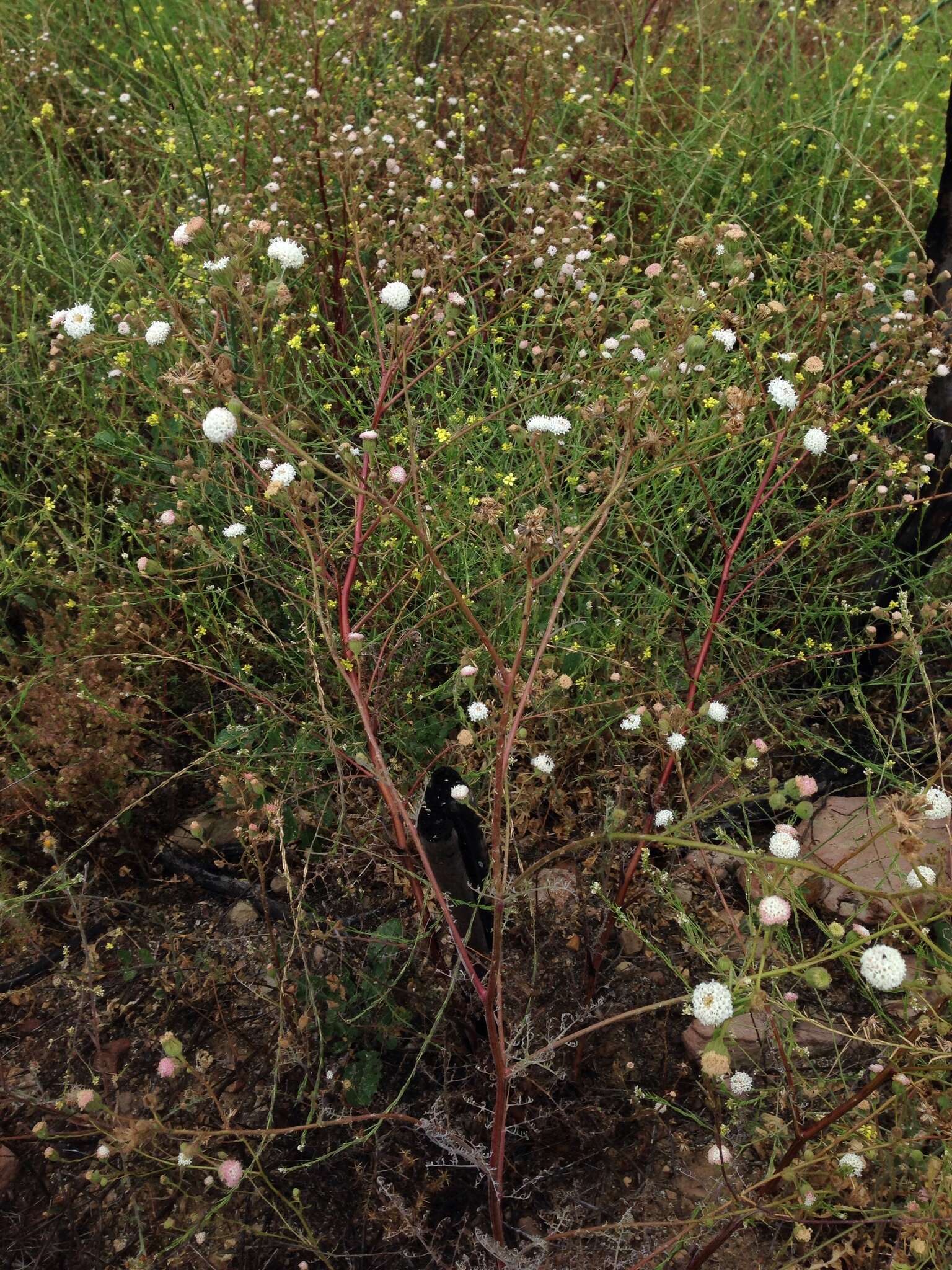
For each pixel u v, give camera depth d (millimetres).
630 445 1713
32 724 2730
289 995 2213
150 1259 2002
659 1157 2115
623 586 3066
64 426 3322
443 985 2148
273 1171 2100
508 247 3529
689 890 2570
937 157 4117
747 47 4789
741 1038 2193
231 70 4285
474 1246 1910
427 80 4645
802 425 2137
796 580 3084
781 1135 1870
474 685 2447
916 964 2014
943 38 4512
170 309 1972
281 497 1601
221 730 2787
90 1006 2400
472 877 2037
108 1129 1660
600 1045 2293
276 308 2994
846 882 1426
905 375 2693
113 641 2822
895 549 2879
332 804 2508
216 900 2641
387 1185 1883
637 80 4359
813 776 2867
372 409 3412
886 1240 1911
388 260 3125
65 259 3664
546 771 2039
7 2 5027
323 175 3605
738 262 2133
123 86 4848
